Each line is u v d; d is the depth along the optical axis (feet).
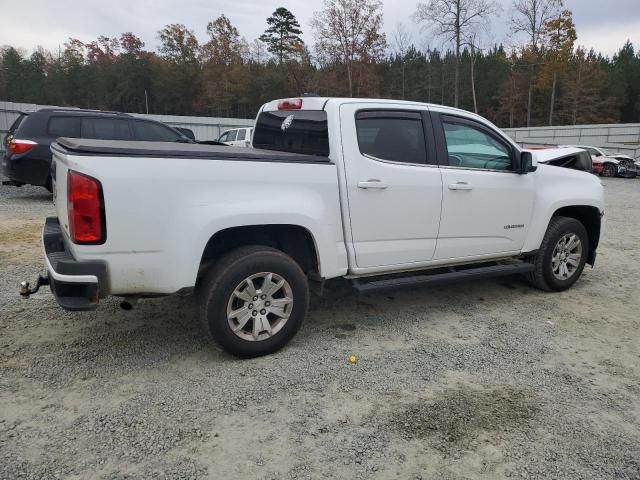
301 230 12.38
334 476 8.09
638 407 10.37
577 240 17.75
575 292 17.97
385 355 12.46
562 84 174.40
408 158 13.80
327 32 135.54
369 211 13.01
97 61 244.83
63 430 9.05
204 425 9.33
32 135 30.12
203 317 11.29
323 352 12.53
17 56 253.24
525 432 9.36
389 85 180.86
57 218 13.07
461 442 9.02
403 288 13.79
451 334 13.91
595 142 108.47
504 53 202.49
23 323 13.65
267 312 11.93
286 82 177.17
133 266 10.24
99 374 11.08
